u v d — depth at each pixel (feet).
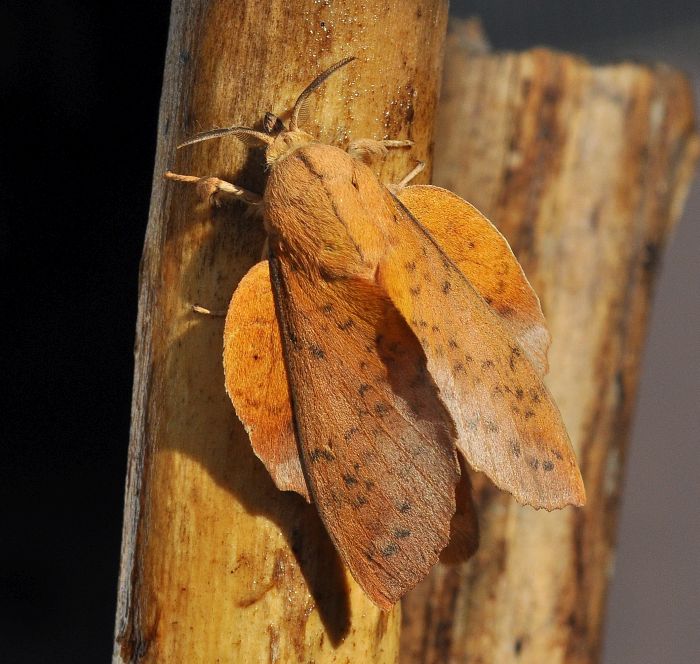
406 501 1.07
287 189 1.08
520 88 1.26
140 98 1.41
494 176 1.26
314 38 1.07
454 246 1.11
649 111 1.27
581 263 1.26
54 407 1.52
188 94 1.08
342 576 1.08
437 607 1.26
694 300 1.63
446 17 1.10
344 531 1.07
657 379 1.62
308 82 1.08
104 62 1.41
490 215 1.26
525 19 1.33
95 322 1.50
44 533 1.51
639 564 1.57
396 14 1.08
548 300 1.26
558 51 1.26
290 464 1.08
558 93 1.26
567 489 1.09
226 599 1.08
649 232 1.28
